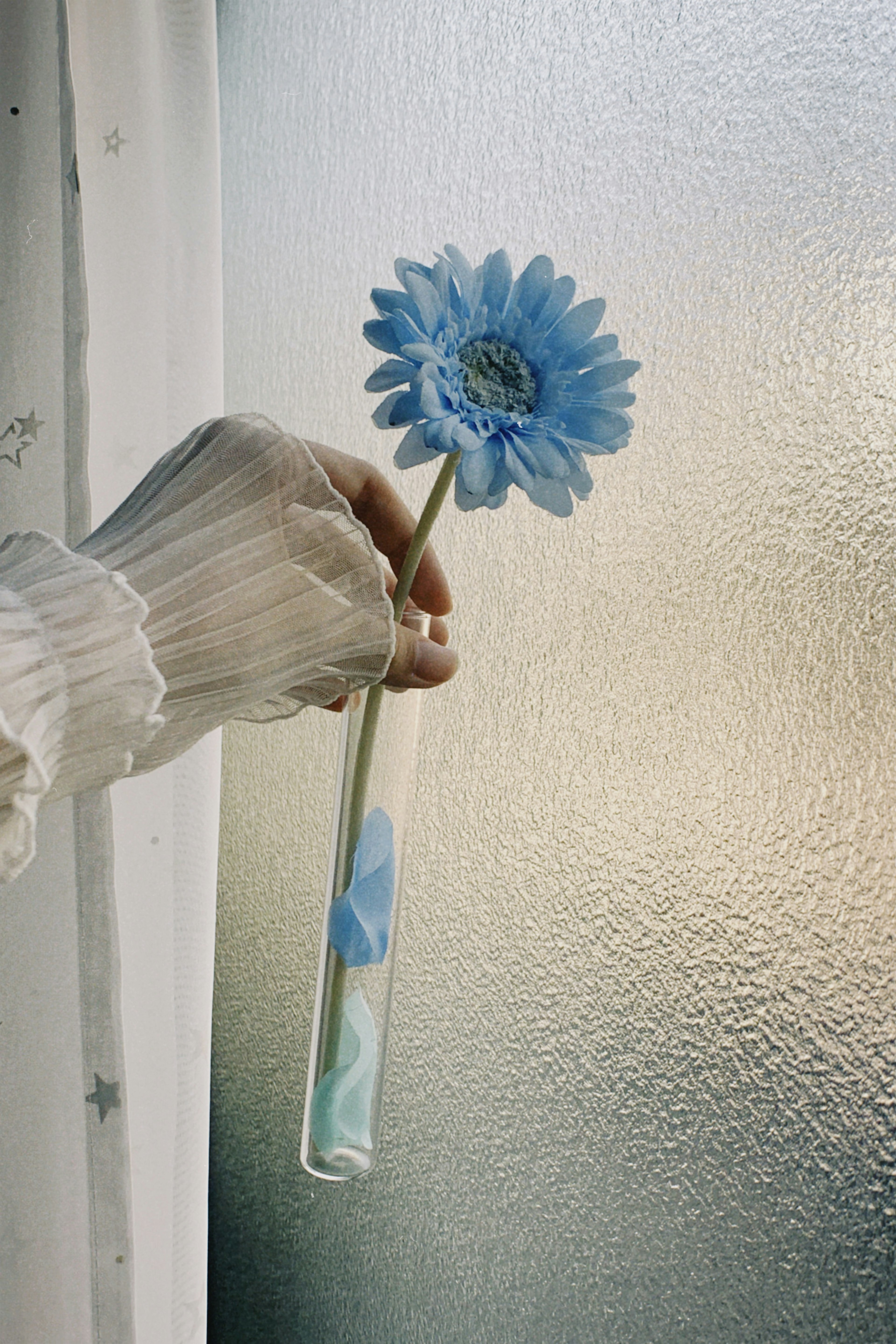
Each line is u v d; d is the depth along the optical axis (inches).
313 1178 34.4
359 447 33.4
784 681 22.6
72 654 13.3
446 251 16.2
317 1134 19.1
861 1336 20.4
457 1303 29.4
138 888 24.7
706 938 23.8
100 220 24.0
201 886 25.5
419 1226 30.7
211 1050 38.4
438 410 14.5
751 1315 22.5
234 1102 38.0
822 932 21.4
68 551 14.7
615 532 26.5
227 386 39.9
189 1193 25.0
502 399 16.0
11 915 22.5
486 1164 28.9
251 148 38.4
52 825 22.2
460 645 30.6
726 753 23.7
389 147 32.6
